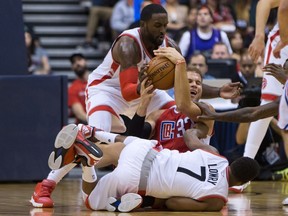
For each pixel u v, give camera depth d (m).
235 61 14.05
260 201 9.54
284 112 8.33
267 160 12.90
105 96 9.25
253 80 12.18
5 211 8.38
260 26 10.20
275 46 9.95
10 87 12.21
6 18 12.95
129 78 8.71
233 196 10.20
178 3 19.34
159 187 8.13
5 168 12.23
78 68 15.96
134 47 8.80
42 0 21.98
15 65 12.97
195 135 8.55
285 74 8.89
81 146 8.16
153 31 8.78
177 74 8.31
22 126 12.26
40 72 18.39
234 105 12.69
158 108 9.35
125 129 9.41
